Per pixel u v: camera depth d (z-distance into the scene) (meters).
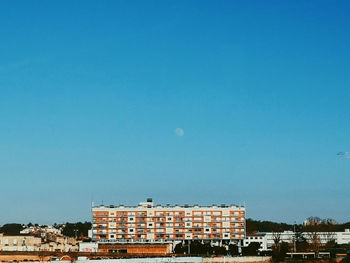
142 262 198.25
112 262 185.12
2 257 189.50
